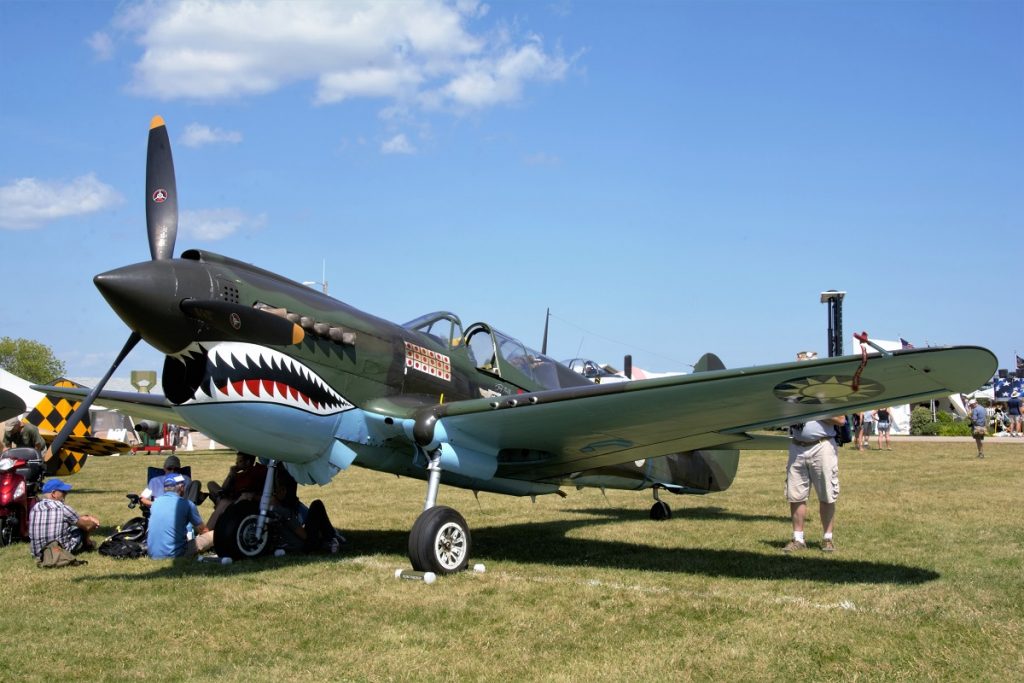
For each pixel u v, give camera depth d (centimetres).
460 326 831
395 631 443
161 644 422
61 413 1488
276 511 695
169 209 663
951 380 523
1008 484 1281
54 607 504
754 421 643
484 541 798
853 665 378
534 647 411
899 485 1271
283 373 620
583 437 690
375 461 715
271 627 453
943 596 510
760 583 565
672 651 402
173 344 569
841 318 1967
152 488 763
